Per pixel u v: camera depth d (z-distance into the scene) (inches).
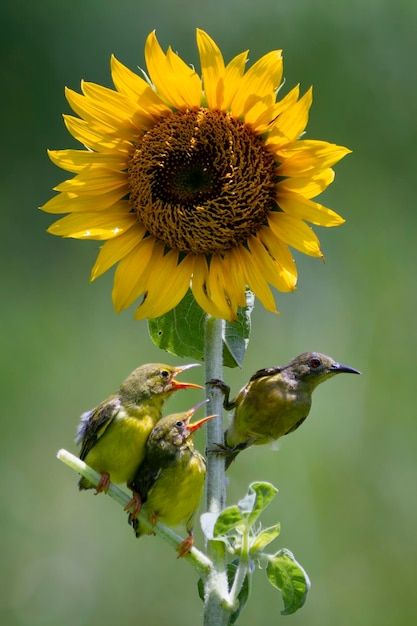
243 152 290.7
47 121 540.7
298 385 331.0
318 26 557.0
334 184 542.3
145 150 295.1
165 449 285.6
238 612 260.1
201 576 259.0
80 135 296.7
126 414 293.1
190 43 557.0
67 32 546.3
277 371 329.4
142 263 295.1
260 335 507.8
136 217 297.6
